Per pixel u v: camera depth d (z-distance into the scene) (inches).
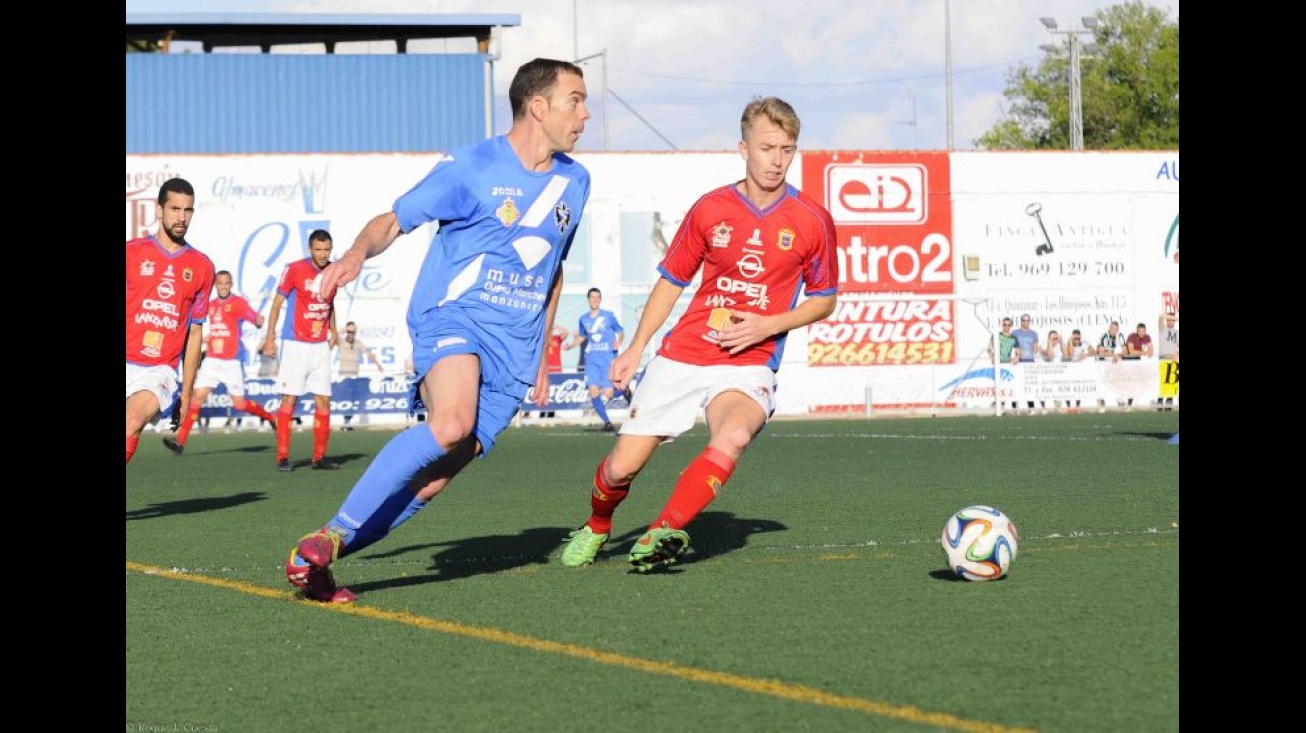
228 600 227.8
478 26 1347.2
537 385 243.1
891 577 237.0
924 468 486.0
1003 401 1013.8
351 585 241.1
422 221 226.4
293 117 1246.3
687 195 979.3
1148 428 748.0
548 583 238.4
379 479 217.6
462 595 227.0
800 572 244.7
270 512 384.5
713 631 190.1
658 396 255.3
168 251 342.0
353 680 166.4
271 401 930.7
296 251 940.0
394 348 942.4
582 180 238.1
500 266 229.6
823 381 996.6
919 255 1008.2
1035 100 2460.6
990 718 141.3
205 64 1236.5
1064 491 392.2
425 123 1261.1
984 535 228.1
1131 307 1031.6
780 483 433.7
